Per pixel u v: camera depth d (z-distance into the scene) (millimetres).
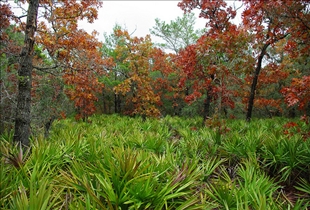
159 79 22734
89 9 9148
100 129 9820
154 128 10664
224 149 6926
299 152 5848
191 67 11055
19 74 6500
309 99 5547
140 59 18984
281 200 4617
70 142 5934
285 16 7066
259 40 11234
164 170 4207
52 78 10383
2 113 8367
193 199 3311
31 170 4465
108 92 26672
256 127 9789
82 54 10328
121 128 10617
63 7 8617
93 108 16141
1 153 4816
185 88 20938
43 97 10055
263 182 4223
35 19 6469
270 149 6113
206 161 5750
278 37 10148
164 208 3662
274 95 19828
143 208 3314
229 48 9094
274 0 6770
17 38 10234
